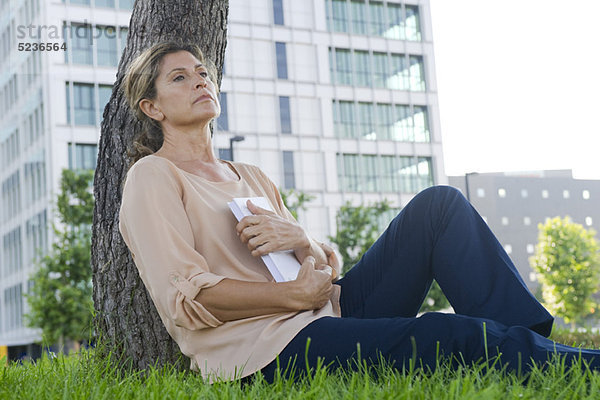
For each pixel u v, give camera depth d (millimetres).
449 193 2293
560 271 31234
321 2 35062
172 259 2209
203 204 2357
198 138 2555
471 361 1854
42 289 20109
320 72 34562
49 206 29531
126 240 2363
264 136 33094
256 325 2168
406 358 1932
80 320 19641
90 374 2488
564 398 1528
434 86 36531
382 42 35906
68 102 29719
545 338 1865
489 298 2084
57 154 29328
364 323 2033
